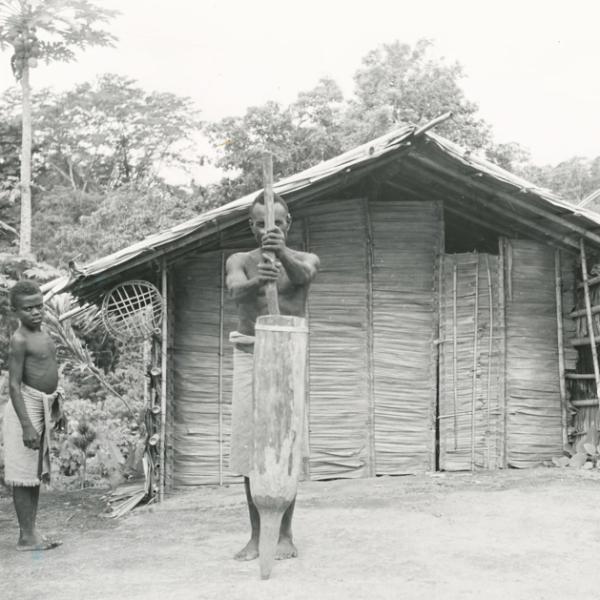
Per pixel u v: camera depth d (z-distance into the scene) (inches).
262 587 159.6
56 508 289.1
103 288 295.9
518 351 333.7
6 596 165.6
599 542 194.1
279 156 959.6
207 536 218.8
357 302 328.8
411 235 333.1
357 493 278.7
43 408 214.2
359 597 151.6
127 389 623.8
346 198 334.6
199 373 320.8
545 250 339.6
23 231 756.6
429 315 332.5
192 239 285.7
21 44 756.0
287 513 184.2
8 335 512.4
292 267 176.1
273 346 166.4
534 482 283.4
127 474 354.9
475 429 327.6
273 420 165.5
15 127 1155.9
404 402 327.9
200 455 318.7
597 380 314.7
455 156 296.0
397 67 1043.3
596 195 358.3
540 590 155.5
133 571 181.6
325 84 1032.8
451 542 195.9
